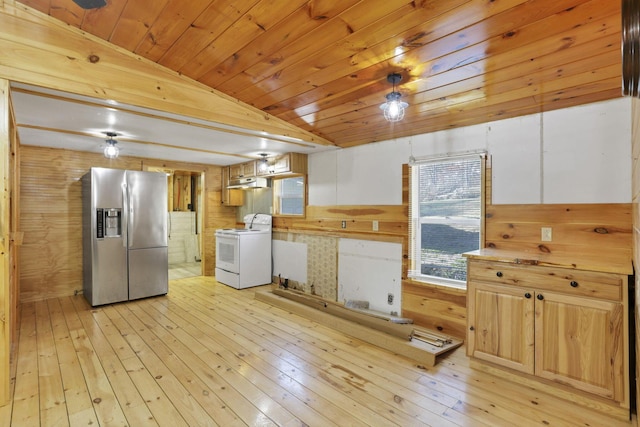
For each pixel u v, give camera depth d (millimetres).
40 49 1945
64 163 4324
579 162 2385
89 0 1697
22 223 4051
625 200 2205
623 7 705
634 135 1831
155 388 2158
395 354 2688
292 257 4836
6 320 1965
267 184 5195
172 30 1926
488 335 2334
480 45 1742
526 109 2514
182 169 5406
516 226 2672
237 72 2340
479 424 1818
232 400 2031
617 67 1856
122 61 2234
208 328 3240
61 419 1839
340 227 4113
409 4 1493
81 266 4477
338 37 1806
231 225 6117
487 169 2834
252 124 2973
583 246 2363
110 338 2965
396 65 2018
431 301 3184
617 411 1863
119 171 4086
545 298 2082
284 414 1898
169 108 2447
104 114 2613
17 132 3098
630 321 1833
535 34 1609
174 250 7238
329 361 2557
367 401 2029
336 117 3031
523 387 2180
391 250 3557
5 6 1852
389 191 3590
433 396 2084
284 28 1781
